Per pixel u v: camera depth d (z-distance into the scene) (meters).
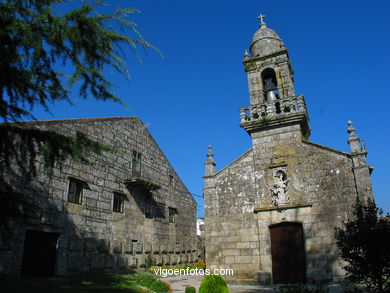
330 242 13.91
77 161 6.64
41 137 6.29
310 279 13.75
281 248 14.77
